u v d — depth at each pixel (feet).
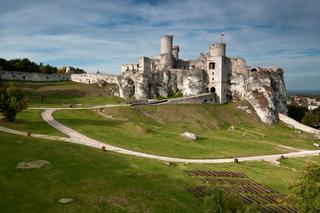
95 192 131.95
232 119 409.08
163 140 255.91
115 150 211.61
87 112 325.01
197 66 504.84
